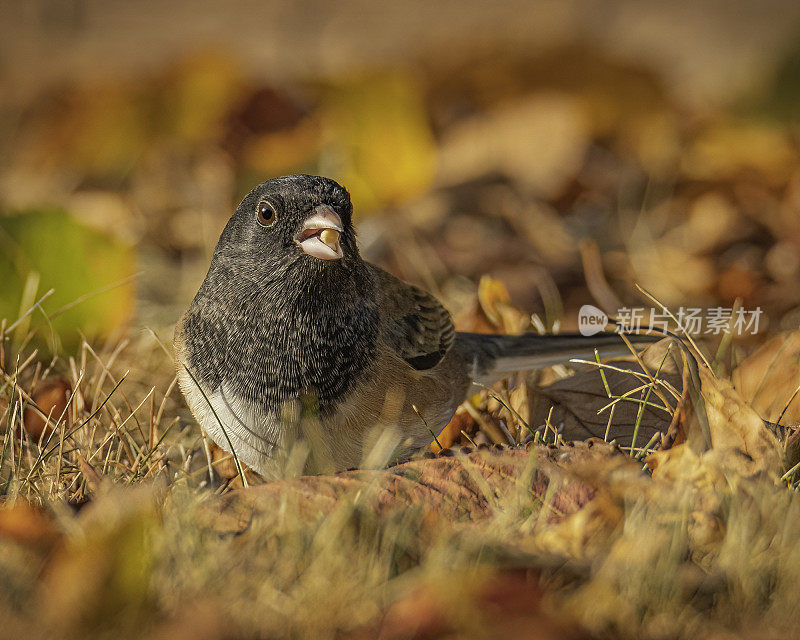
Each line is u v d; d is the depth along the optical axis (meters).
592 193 12.94
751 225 11.54
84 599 3.95
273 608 3.96
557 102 13.77
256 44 18.30
